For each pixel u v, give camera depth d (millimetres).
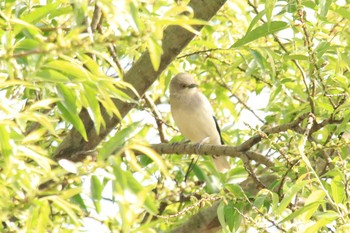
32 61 7047
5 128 6867
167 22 6855
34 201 6930
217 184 14281
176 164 14469
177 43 11312
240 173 14453
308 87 11742
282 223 9648
